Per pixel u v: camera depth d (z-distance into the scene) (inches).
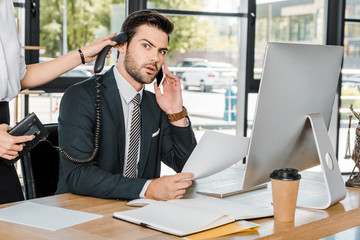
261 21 198.8
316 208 64.2
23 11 154.6
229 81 198.2
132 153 80.5
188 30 188.4
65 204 64.4
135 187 66.4
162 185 64.7
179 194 64.5
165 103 82.0
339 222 62.3
